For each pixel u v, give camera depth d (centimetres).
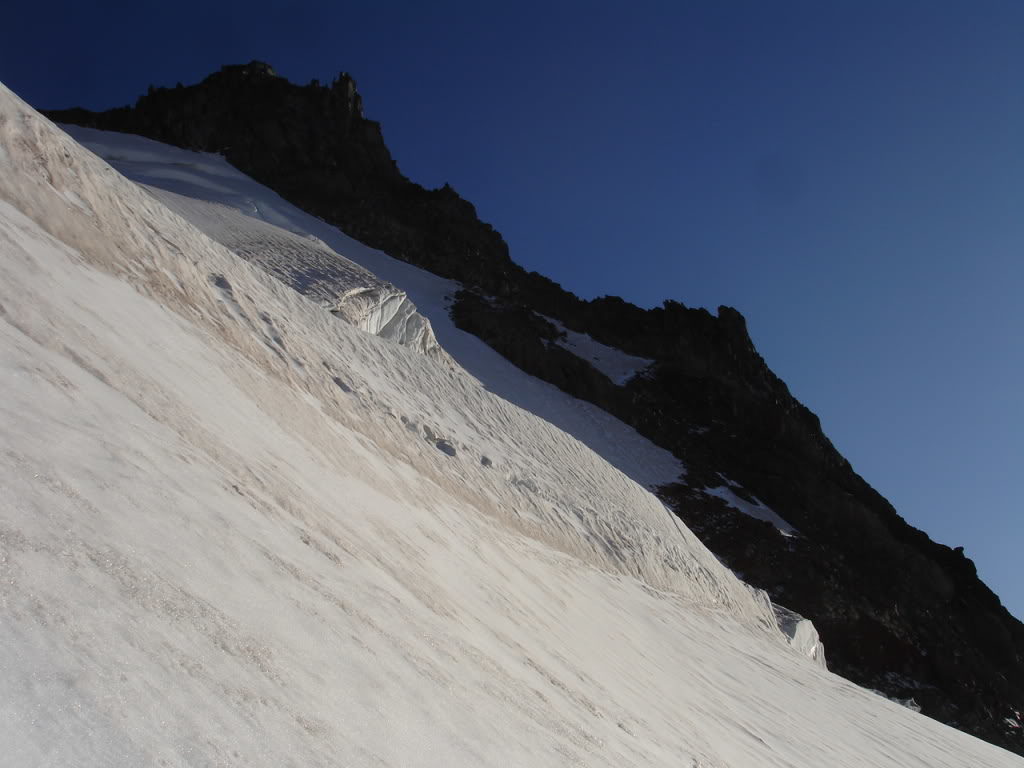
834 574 4125
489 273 6397
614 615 1239
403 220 6606
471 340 5034
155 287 877
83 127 6344
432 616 461
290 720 221
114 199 1009
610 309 6750
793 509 4859
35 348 405
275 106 7062
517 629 647
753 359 6731
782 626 2517
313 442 776
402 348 2084
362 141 7356
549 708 450
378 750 242
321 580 361
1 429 280
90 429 340
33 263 578
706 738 724
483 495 1459
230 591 276
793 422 5925
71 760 155
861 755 1130
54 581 206
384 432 1237
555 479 2033
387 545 577
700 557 2467
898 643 3922
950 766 1388
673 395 5681
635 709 652
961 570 5612
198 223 3272
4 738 149
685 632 1573
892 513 5928
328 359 1341
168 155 6125
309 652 275
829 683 1914
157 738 177
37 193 791
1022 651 5094
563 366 5141
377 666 306
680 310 6844
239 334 1002
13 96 920
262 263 2730
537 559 1274
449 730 298
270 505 433
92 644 192
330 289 2608
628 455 4566
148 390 489
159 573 249
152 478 329
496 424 2103
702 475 4744
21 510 230
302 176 6500
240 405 671
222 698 209
